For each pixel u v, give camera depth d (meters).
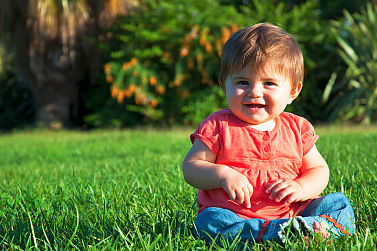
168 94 12.21
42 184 3.93
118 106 12.98
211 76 11.98
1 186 4.04
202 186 2.10
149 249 1.91
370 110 11.15
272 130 2.17
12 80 15.79
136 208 2.70
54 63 13.05
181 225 2.36
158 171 4.09
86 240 2.15
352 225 2.10
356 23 13.20
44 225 2.42
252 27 2.17
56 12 12.45
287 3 13.57
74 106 13.78
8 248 2.09
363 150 4.96
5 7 12.98
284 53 2.08
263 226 1.96
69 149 8.05
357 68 11.61
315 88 12.33
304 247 1.86
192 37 11.24
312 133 2.25
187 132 10.45
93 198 2.95
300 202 2.20
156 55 12.16
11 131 14.22
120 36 12.23
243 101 2.09
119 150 7.42
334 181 3.15
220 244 1.99
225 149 2.12
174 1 12.64
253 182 2.08
